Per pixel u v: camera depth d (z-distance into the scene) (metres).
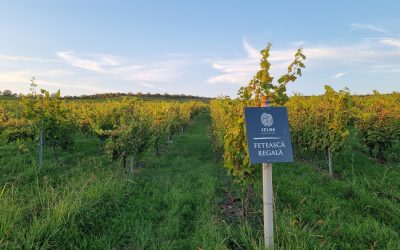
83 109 19.86
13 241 4.12
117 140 9.09
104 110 16.95
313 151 11.73
